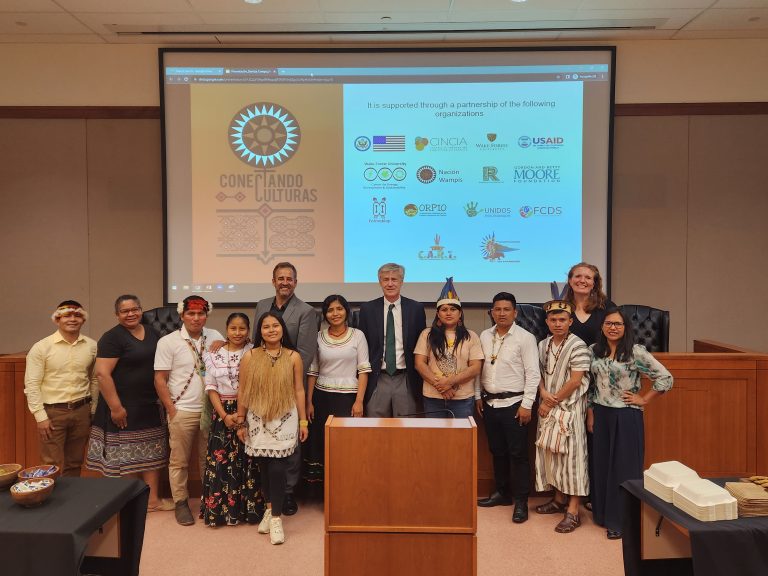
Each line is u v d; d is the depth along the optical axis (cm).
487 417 347
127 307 336
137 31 482
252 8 439
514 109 505
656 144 516
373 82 506
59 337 339
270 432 308
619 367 319
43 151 520
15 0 422
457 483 204
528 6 438
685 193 518
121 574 231
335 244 514
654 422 360
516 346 340
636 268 521
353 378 353
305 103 508
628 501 233
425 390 345
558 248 511
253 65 505
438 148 508
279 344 320
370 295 515
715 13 452
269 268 515
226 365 331
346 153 510
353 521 205
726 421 359
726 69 508
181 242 513
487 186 509
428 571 205
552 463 333
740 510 203
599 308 354
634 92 511
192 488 373
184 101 507
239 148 509
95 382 355
